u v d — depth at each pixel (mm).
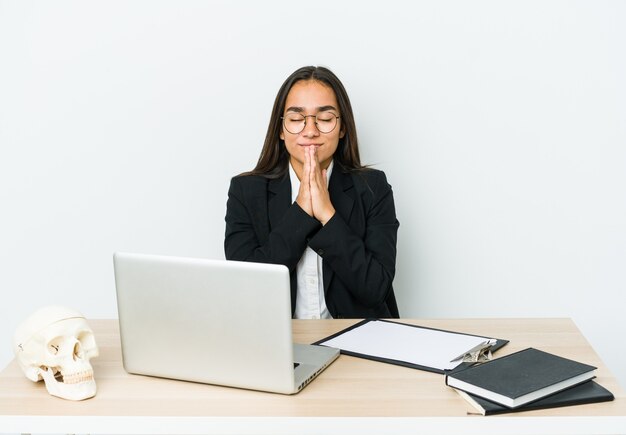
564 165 2854
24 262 3018
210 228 2973
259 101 2877
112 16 2854
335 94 2420
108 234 2990
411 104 2848
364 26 2805
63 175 2957
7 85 2904
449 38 2799
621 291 2918
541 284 2939
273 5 2812
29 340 1580
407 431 1429
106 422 1462
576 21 2766
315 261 2430
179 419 1448
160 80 2883
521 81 2811
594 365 1688
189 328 1589
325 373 1669
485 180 2885
